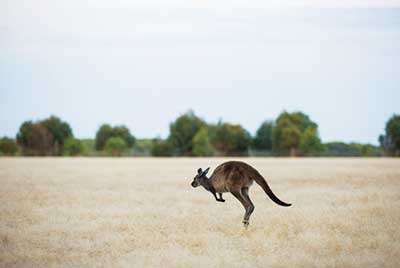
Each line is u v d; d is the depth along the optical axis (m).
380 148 127.56
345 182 34.50
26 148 122.44
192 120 123.19
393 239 16.33
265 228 18.14
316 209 22.09
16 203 24.86
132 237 16.98
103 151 126.25
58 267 13.79
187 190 31.06
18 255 15.01
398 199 25.34
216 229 18.52
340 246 15.42
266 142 127.88
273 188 31.23
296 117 126.56
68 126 127.94
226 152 124.31
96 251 15.41
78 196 27.53
